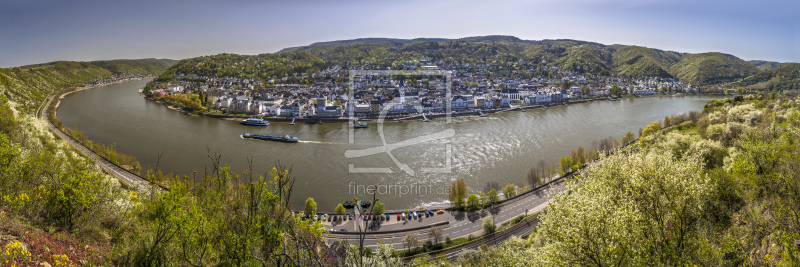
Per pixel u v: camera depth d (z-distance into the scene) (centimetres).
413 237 7444
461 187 9450
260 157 13375
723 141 8994
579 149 11806
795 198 3086
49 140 8262
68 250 2266
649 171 3100
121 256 2417
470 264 5978
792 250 2330
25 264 1930
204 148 14525
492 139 15900
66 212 2572
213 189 3303
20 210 2469
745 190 3928
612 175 3475
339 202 9550
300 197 9825
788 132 5206
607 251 2528
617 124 18988
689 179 3009
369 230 8162
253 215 2411
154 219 2775
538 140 15625
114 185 3438
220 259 2253
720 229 3438
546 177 11188
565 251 2692
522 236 7469
